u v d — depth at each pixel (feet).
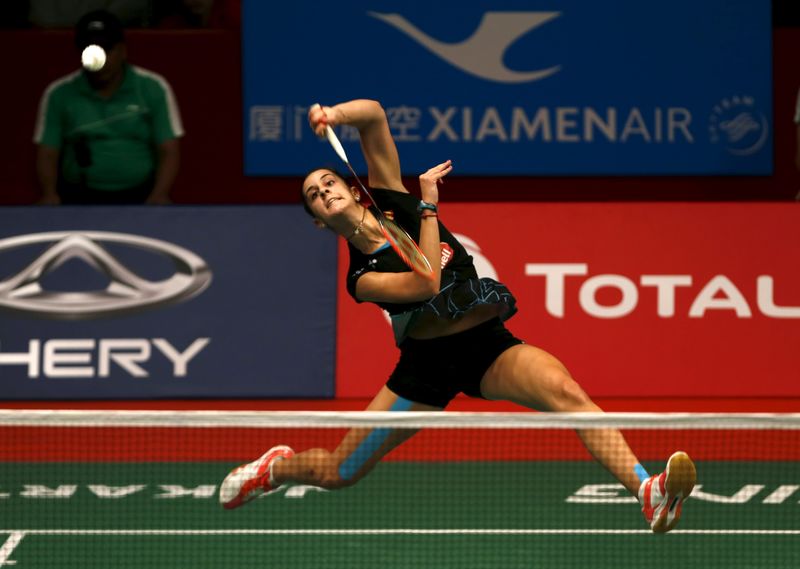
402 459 71.61
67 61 98.37
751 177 101.60
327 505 61.82
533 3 99.14
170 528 57.72
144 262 86.02
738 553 54.03
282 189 101.35
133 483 66.23
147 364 85.92
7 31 98.12
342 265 86.69
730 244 87.15
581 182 101.71
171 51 100.07
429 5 98.89
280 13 98.73
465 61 99.50
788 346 87.15
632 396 86.79
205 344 86.17
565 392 46.55
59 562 52.37
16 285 85.46
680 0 99.14
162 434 77.46
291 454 52.54
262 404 85.30
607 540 55.93
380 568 51.85
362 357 86.48
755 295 87.25
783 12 106.83
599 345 86.74
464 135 100.07
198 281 86.17
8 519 59.16
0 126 98.78
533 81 99.81
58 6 101.45
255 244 86.43
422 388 49.62
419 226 49.06
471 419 45.01
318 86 99.30
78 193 89.71
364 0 98.78
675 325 86.94
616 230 86.94
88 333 85.76
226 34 100.22
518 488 65.31
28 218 85.56
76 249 85.76
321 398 86.38
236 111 100.68
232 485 52.65
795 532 57.41
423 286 45.37
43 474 68.13
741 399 86.58
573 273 86.69
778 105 102.27
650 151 100.42
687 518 59.67
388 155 49.62
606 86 99.81
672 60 99.66
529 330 86.53
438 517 59.62
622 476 45.65
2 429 78.28
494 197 101.60
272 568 51.78
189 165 100.94
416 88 99.55
